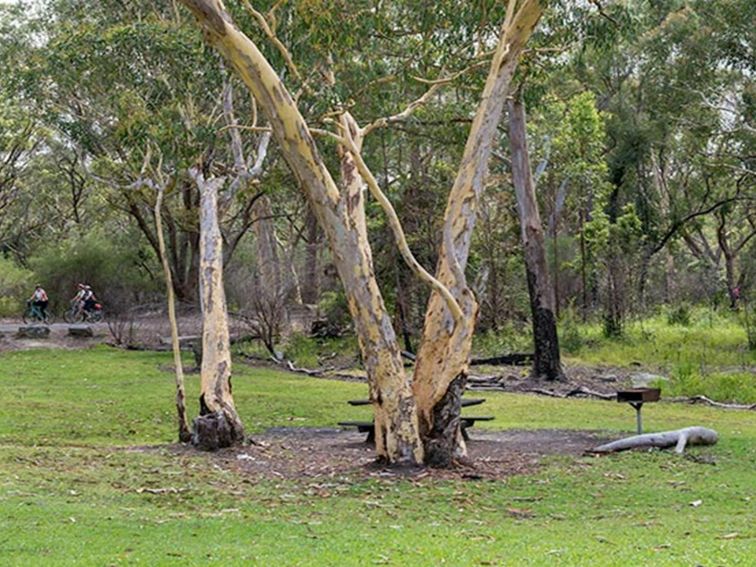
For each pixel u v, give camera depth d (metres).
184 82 16.81
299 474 11.86
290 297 41.97
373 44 14.41
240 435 14.01
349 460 12.90
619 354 30.03
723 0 35.56
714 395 21.20
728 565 6.64
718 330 35.69
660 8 36.94
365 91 14.19
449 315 11.92
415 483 11.01
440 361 11.99
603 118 42.94
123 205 36.47
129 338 34.06
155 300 43.56
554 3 13.59
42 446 13.92
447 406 11.98
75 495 9.84
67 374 25.19
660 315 40.97
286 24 13.08
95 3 25.86
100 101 20.98
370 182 11.39
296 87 13.92
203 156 17.84
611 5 15.41
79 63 17.02
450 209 12.04
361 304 11.73
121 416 17.73
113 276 44.41
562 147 39.41
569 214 49.00
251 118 18.80
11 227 52.38
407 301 32.91
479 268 34.81
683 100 38.34
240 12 12.87
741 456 12.91
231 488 10.72
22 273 46.34
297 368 28.36
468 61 14.41
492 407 19.89
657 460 12.60
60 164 44.09
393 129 21.25
